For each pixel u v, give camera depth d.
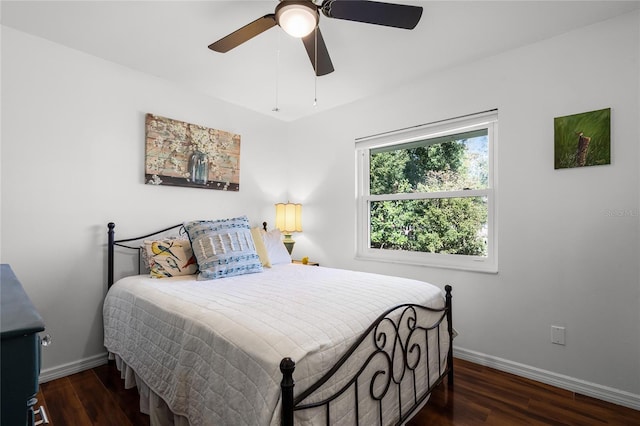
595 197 1.86
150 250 2.24
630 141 1.76
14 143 1.92
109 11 1.75
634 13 1.75
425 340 1.70
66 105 2.11
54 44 2.06
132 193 2.41
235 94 2.89
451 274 2.42
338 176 3.18
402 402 1.50
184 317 1.40
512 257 2.15
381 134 2.86
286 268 2.52
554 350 1.98
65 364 2.09
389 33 1.95
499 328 2.20
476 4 1.69
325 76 2.53
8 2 1.67
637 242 1.74
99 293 2.24
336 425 1.11
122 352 1.85
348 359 1.17
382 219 2.95
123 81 2.37
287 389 0.90
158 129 2.53
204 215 2.85
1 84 1.88
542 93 2.04
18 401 0.56
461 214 2.50
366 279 2.02
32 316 0.62
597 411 1.70
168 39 2.03
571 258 1.93
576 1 1.67
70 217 2.12
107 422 1.61
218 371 1.14
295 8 1.34
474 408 1.73
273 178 3.47
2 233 1.88
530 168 2.08
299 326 1.17
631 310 1.75
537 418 1.64
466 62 2.33
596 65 1.86
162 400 1.50
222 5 1.70
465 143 2.48
